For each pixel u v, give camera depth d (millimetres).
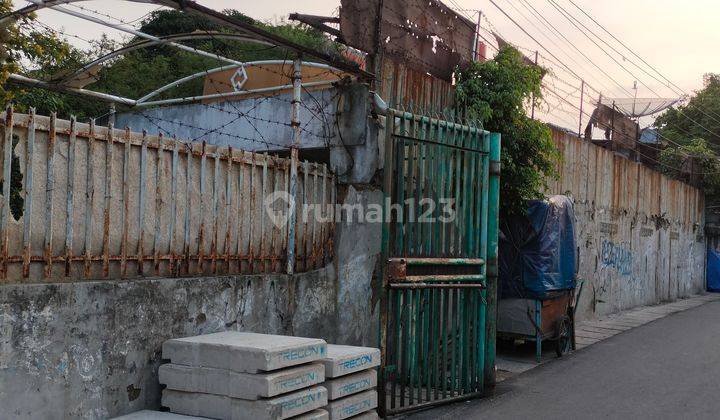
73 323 4898
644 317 17516
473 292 7777
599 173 17125
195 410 5129
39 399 4656
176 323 5750
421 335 7242
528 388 8234
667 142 30188
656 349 11531
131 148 5641
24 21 7109
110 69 17750
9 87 9445
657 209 22703
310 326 7402
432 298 7367
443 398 7375
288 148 9109
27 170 4820
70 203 5105
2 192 4648
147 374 5469
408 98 9516
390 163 6969
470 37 11211
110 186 5422
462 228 7680
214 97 10883
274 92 11336
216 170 6418
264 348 4879
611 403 7363
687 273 26938
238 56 18359
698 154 28219
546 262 10109
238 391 4910
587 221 16266
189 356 5238
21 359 4543
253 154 6824
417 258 7133
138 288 5418
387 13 9164
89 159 5273
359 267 8250
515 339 10898
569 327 11281
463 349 7699
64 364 4832
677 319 17016
